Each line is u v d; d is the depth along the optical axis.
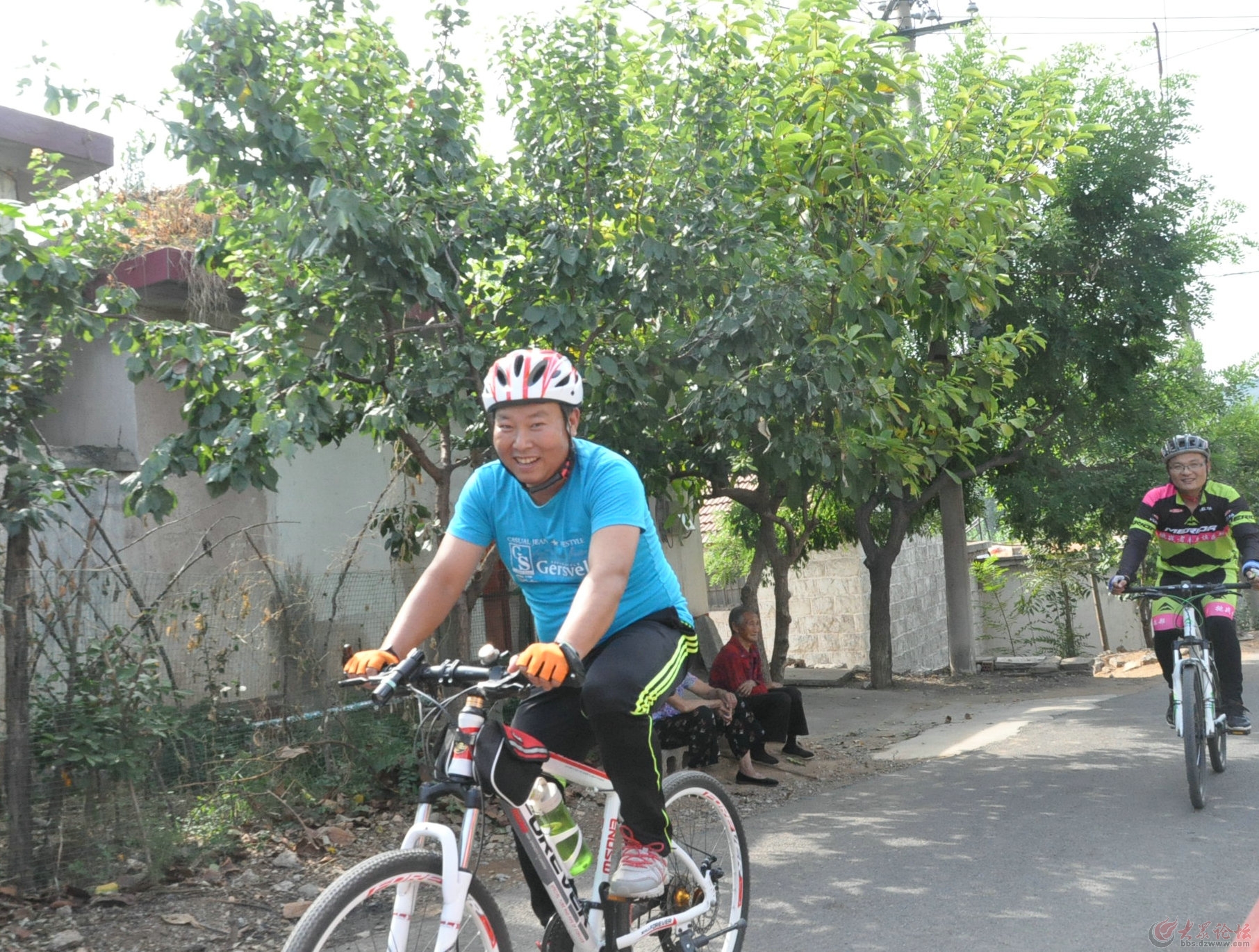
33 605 5.32
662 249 6.53
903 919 4.65
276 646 6.73
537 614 3.44
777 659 11.86
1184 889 4.83
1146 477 14.50
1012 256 8.33
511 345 6.90
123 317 6.17
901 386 9.45
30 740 5.21
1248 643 17.45
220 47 5.80
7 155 7.74
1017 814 6.43
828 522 15.59
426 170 6.38
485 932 2.97
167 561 7.99
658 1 7.42
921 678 15.25
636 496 3.15
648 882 3.21
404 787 6.80
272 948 4.67
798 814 6.85
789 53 7.58
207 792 6.00
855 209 7.88
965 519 16.72
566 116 7.12
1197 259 13.94
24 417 5.55
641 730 3.11
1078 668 15.27
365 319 6.17
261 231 6.46
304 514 8.96
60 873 5.21
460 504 3.38
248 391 6.42
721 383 7.07
